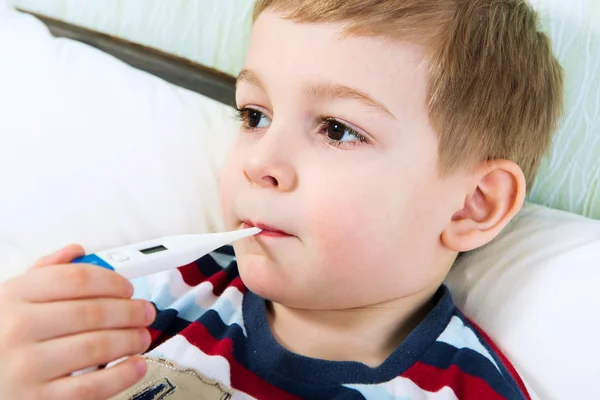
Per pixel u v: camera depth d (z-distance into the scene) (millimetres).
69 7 1030
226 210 578
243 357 598
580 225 692
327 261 535
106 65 896
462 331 620
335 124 533
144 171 813
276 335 622
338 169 522
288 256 539
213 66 979
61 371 402
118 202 799
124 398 543
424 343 597
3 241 782
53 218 787
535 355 619
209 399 557
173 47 990
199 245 465
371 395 562
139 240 796
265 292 562
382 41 518
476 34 576
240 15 938
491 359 599
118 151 820
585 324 603
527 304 643
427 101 535
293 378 574
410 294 608
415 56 528
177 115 846
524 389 594
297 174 527
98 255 430
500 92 600
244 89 576
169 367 573
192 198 809
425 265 592
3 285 417
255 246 550
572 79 792
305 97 523
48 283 403
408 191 542
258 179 529
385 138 525
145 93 864
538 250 677
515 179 611
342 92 515
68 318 399
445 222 582
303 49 522
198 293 686
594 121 789
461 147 569
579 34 784
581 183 805
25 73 876
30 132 831
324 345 612
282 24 540
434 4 547
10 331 394
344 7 519
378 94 516
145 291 702
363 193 523
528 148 673
